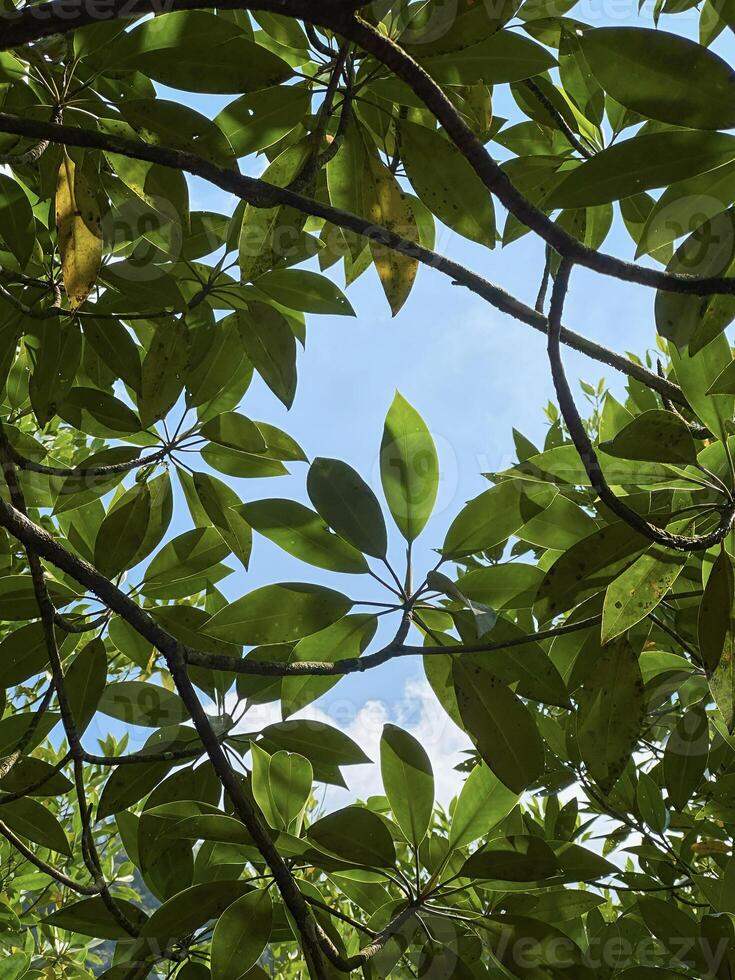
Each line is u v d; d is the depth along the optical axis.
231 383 1.60
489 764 1.11
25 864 2.30
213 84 1.22
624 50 0.93
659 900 1.29
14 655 1.42
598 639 1.28
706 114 0.93
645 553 1.12
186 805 1.22
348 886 1.41
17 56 1.28
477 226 1.32
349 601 1.22
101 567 1.46
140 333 1.70
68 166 1.18
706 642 1.05
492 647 1.12
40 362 1.44
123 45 1.19
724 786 1.41
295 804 1.33
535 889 1.30
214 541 1.56
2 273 1.42
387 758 1.26
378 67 1.28
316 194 1.63
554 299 0.95
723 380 1.10
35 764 1.36
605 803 1.61
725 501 1.13
